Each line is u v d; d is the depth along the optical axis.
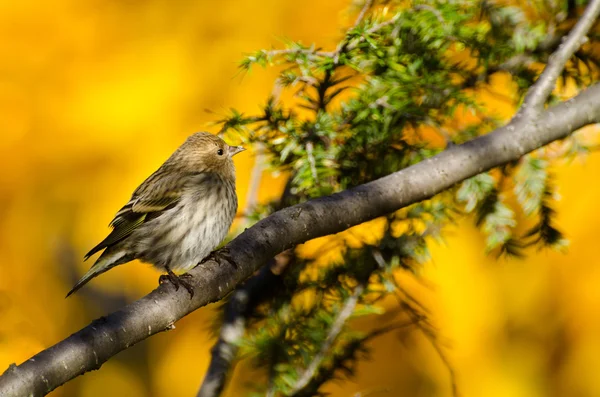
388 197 8.11
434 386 14.95
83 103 13.86
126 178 13.94
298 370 8.30
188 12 13.77
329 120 8.57
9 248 14.17
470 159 8.39
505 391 15.01
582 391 15.31
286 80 8.76
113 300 14.94
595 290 14.79
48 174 14.00
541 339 15.14
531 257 14.77
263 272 9.09
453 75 9.38
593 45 9.75
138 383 15.49
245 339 8.24
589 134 10.26
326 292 8.66
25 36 13.74
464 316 14.67
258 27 13.66
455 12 9.09
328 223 7.93
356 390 14.95
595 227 14.53
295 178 8.48
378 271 8.63
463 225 14.25
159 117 13.85
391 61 8.83
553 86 8.85
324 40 12.93
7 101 13.76
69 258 14.39
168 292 7.11
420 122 8.77
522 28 9.52
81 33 13.84
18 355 13.65
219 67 13.70
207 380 8.94
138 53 13.88
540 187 9.09
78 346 6.36
